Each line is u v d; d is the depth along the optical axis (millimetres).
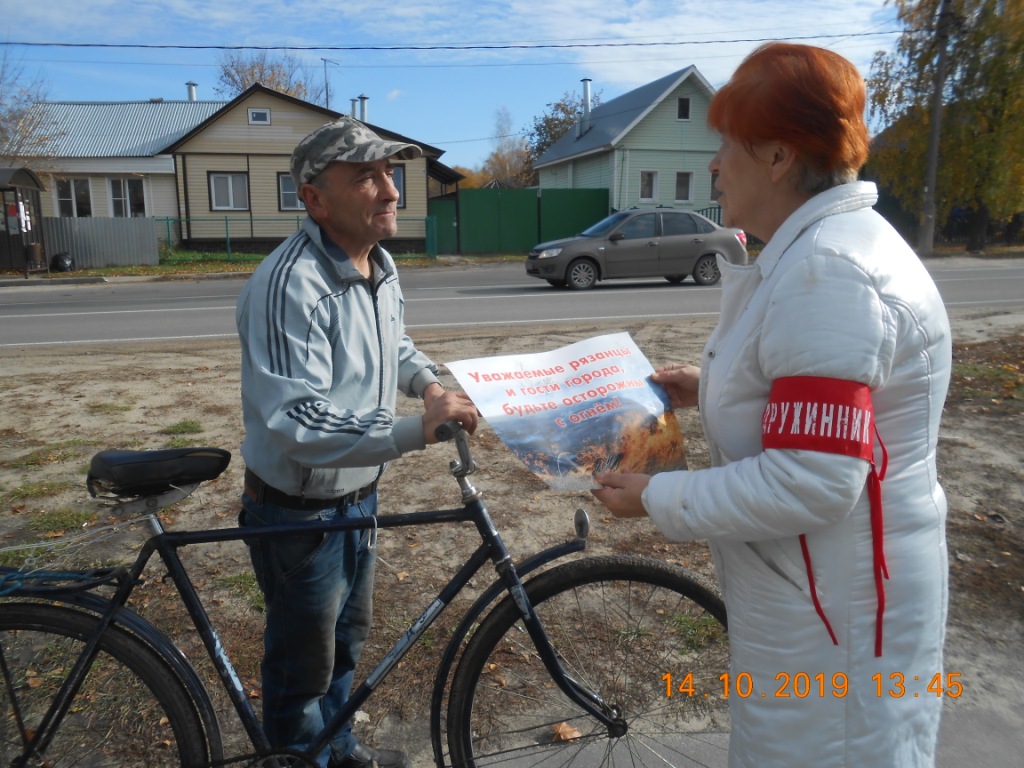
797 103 1450
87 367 7973
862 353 1356
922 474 1499
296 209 27391
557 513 4207
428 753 2580
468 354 8477
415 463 4945
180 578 2117
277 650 2197
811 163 1491
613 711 2309
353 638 2416
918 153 24875
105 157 28406
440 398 1859
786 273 1433
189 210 26703
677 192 31516
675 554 3756
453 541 3896
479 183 76938
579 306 12820
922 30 24453
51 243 22797
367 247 2168
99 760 2139
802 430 1383
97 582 2074
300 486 2061
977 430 5340
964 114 24406
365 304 2125
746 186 1581
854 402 1371
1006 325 9836
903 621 1510
